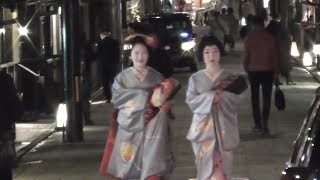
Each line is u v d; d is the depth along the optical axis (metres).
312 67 27.69
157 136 8.14
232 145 8.28
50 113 17.56
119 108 8.28
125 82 8.30
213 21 37.62
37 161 11.95
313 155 4.87
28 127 15.67
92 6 25.69
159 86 8.17
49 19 19.27
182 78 25.80
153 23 27.38
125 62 21.92
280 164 11.05
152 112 8.15
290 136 13.62
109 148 8.43
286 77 22.56
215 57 8.36
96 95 21.67
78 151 12.82
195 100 8.29
